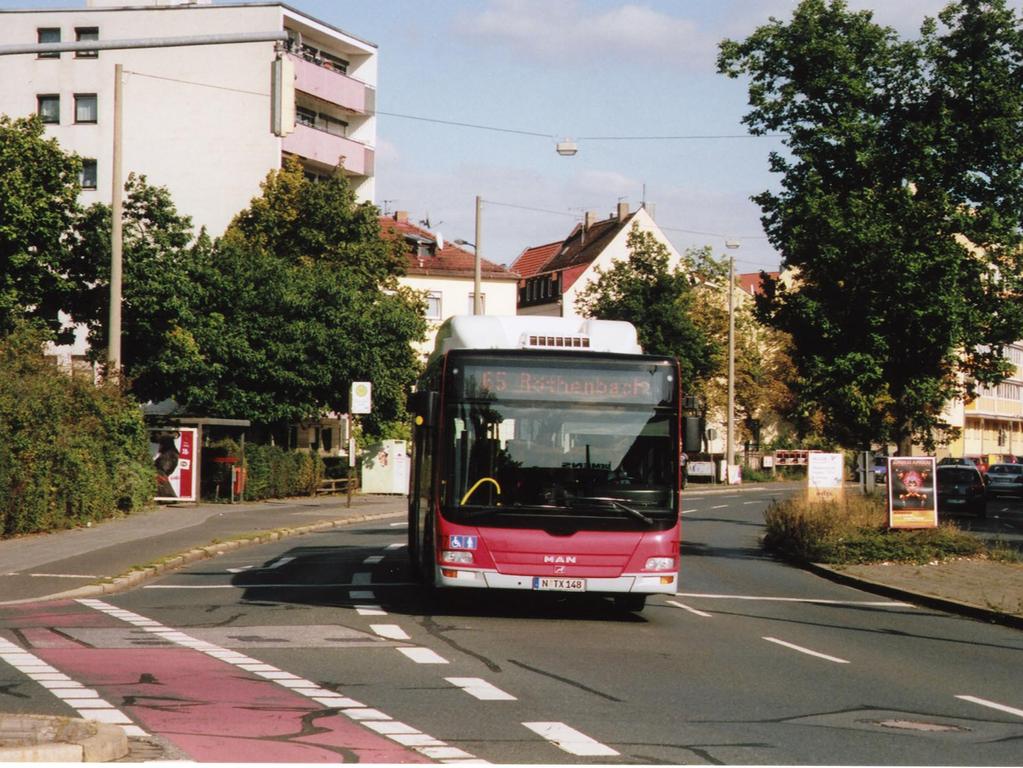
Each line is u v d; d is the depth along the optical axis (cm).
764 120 3416
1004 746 886
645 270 7262
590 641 1395
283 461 4719
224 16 6862
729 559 2745
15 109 6938
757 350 8581
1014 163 3222
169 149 6912
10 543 2509
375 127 7631
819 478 2889
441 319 8700
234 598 1769
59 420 2892
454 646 1320
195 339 4594
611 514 1566
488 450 1573
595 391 1596
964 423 11325
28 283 3728
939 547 2553
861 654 1368
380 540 2981
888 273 3014
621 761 797
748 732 905
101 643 1299
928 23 3338
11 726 795
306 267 5191
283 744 823
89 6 6956
